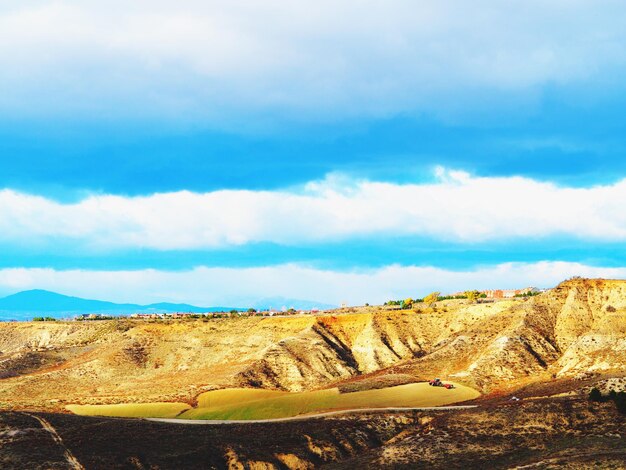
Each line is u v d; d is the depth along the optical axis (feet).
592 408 275.39
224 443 276.62
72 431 277.44
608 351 393.09
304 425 308.40
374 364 542.16
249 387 458.09
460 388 389.60
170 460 255.70
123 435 276.82
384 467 248.32
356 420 314.14
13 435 264.31
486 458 241.14
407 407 349.41
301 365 507.71
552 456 225.97
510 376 407.44
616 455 210.79
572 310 472.03
